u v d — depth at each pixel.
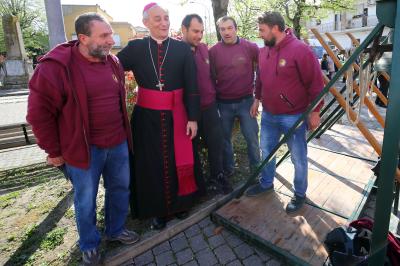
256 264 2.55
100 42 2.11
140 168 2.84
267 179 3.33
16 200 3.82
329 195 3.26
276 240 2.62
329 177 3.66
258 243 2.67
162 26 2.62
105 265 2.59
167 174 2.87
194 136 2.86
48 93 2.03
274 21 2.66
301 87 2.82
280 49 2.77
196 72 2.84
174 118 2.82
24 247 2.88
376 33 1.81
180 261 2.66
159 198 2.88
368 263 1.81
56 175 4.55
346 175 3.69
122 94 2.47
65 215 3.38
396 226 2.59
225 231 2.98
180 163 2.89
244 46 3.41
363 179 3.57
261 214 3.00
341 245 2.03
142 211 2.89
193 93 2.79
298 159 2.94
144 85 2.73
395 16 1.53
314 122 2.80
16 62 17.59
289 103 2.84
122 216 2.74
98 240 2.54
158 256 2.73
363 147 4.62
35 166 4.98
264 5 10.20
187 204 3.02
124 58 2.68
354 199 3.16
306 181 2.99
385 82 5.23
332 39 3.39
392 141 1.61
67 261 2.67
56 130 2.19
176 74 2.75
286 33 2.77
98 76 2.24
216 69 3.46
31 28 35.94
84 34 2.09
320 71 2.70
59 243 2.91
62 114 2.15
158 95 2.71
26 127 5.90
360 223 2.15
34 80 2.04
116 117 2.41
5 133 5.70
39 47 36.69
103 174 2.60
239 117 3.61
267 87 2.94
